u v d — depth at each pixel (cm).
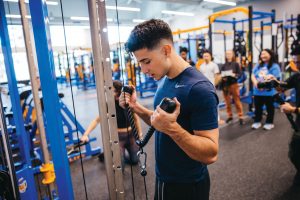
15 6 486
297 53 213
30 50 116
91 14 79
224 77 423
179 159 97
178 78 92
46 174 128
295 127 202
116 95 222
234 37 511
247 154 296
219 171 257
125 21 1032
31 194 154
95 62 83
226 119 462
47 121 93
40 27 85
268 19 998
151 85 820
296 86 207
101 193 230
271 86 220
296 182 226
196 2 1016
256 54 901
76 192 232
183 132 73
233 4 895
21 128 151
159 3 1038
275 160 276
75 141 339
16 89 147
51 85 90
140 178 248
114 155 90
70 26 1067
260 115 396
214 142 82
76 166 289
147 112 113
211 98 83
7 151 93
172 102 69
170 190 102
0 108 92
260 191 217
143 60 86
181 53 518
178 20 1347
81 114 599
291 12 961
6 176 92
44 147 127
